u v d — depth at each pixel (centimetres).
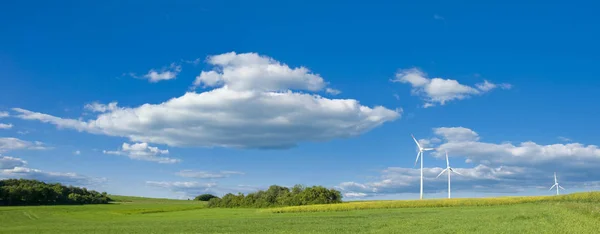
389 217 5806
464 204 8106
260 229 4584
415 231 3791
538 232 3269
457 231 3634
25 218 8469
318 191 11212
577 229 3334
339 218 5962
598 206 5088
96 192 19188
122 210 11125
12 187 13850
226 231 4462
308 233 3938
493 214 5256
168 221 6575
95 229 5153
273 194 12238
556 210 5081
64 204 15475
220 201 12900
